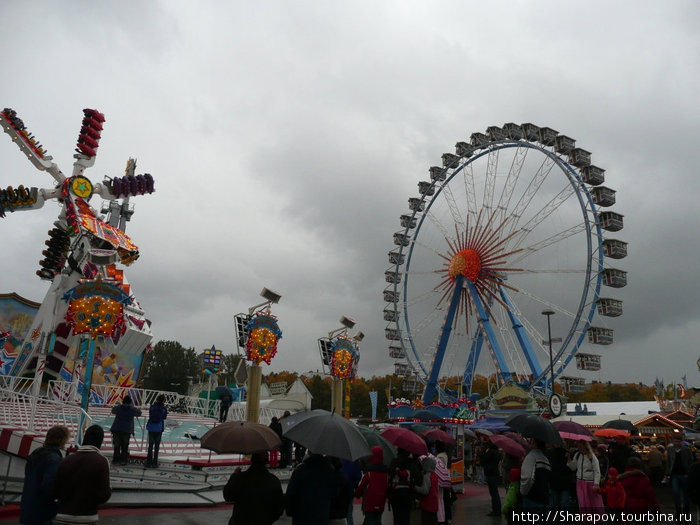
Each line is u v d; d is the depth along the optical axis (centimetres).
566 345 4388
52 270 3334
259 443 786
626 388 12331
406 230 6306
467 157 5838
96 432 729
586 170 4600
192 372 10281
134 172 4531
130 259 3159
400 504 977
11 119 2880
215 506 1559
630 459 1115
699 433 3803
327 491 738
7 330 3888
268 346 2466
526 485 948
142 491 1519
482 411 4272
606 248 4469
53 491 685
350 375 3253
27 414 1859
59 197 3042
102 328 1756
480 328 5084
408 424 2453
